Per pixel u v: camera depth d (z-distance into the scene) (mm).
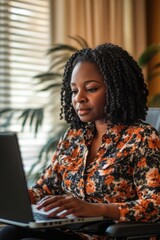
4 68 3193
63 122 3197
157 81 3844
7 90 3207
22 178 1246
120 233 1371
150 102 3297
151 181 1513
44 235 1596
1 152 1283
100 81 1642
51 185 1812
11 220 1304
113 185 1555
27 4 3297
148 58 3316
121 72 1652
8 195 1289
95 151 1678
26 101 3307
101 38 3443
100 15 3436
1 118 3145
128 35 3629
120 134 1625
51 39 3342
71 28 3303
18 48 3258
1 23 3168
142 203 1469
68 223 1310
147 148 1554
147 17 3881
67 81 1808
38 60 3379
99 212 1410
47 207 1379
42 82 3104
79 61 1683
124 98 1645
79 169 1644
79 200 1414
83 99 1646
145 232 1421
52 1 3352
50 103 3295
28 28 3312
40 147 3350
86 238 1589
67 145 1775
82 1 3367
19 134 3252
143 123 1639
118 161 1563
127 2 3629
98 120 1693
